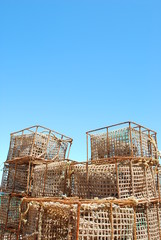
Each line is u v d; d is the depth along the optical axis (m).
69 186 12.26
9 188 16.17
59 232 9.07
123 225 8.48
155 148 13.08
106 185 10.63
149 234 9.74
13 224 14.12
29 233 10.09
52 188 12.88
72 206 8.09
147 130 13.45
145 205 10.32
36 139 15.62
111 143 13.32
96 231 7.84
